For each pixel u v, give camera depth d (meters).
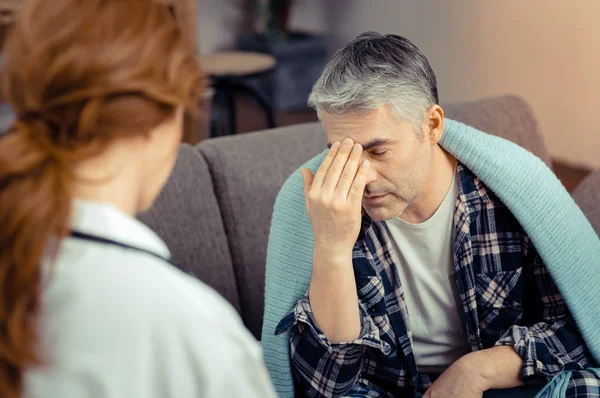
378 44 1.04
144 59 0.57
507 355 1.18
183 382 0.57
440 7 3.91
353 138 1.03
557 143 3.47
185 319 0.57
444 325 1.26
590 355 1.21
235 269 1.49
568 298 1.19
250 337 0.61
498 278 1.22
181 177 1.41
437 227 1.20
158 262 0.59
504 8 3.54
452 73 3.95
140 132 0.58
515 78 3.58
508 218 1.22
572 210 1.22
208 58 3.50
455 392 1.15
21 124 0.57
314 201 1.05
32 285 0.54
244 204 1.47
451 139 1.20
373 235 1.22
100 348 0.56
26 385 0.56
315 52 4.70
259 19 4.88
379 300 1.19
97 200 0.59
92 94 0.55
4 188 0.55
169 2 3.38
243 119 4.53
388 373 1.24
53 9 0.56
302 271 1.22
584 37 3.18
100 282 0.56
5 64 0.58
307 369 1.17
